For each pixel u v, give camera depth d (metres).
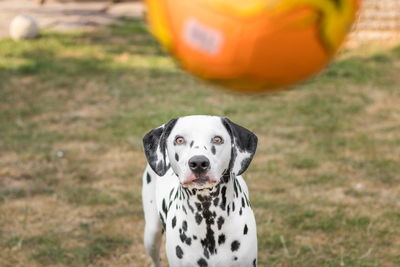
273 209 6.85
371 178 7.85
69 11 24.08
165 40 1.79
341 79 13.18
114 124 10.06
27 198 7.32
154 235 4.79
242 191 3.97
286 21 1.64
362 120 10.36
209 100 11.47
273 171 8.02
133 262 5.90
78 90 12.23
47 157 8.56
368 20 17.58
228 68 1.71
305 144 9.09
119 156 8.71
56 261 5.87
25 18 17.16
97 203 7.16
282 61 1.69
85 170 8.17
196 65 1.76
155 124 10.05
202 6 1.68
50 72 13.52
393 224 6.51
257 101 11.38
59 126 10.03
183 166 3.52
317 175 7.91
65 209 7.02
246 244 3.86
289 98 11.62
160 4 1.76
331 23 1.68
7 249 6.06
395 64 14.68
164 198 4.32
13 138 9.39
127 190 7.54
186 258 3.87
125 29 19.50
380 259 5.80
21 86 12.44
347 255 5.85
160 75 13.52
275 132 9.63
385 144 9.09
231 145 3.66
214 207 3.71
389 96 11.95
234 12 1.65
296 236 6.26
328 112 10.72
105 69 13.97
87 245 6.17
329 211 6.85
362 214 6.75
